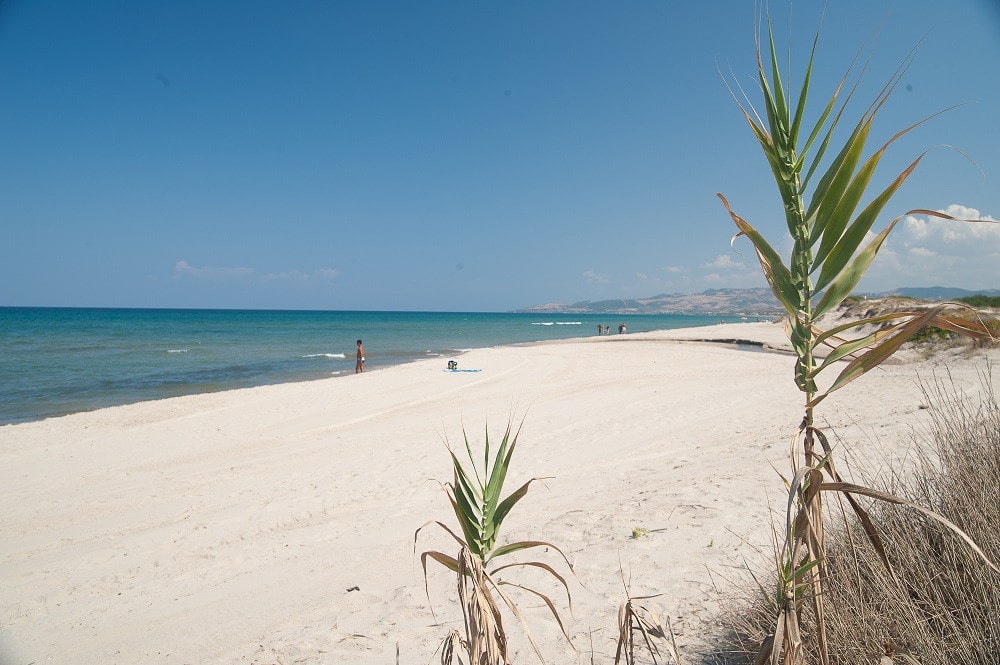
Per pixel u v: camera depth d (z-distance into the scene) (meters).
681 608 3.38
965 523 2.37
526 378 19.31
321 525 6.12
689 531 4.64
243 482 8.02
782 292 1.72
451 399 15.04
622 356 27.19
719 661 2.72
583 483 6.90
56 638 4.12
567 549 4.68
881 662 2.05
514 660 3.14
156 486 8.03
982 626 2.12
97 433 11.74
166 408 14.58
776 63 1.70
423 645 3.50
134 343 43.81
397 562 4.99
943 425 3.84
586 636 3.28
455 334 63.81
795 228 1.70
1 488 8.13
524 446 9.16
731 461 6.89
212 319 113.19
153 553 5.63
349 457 9.12
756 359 22.92
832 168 1.59
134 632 4.14
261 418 13.00
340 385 18.47
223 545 5.74
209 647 3.84
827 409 9.66
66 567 5.41
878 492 1.48
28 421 14.18
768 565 3.62
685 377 17.44
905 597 2.19
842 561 2.45
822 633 1.76
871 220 1.54
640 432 9.64
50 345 40.75
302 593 4.54
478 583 1.75
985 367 11.34
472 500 2.00
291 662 3.49
